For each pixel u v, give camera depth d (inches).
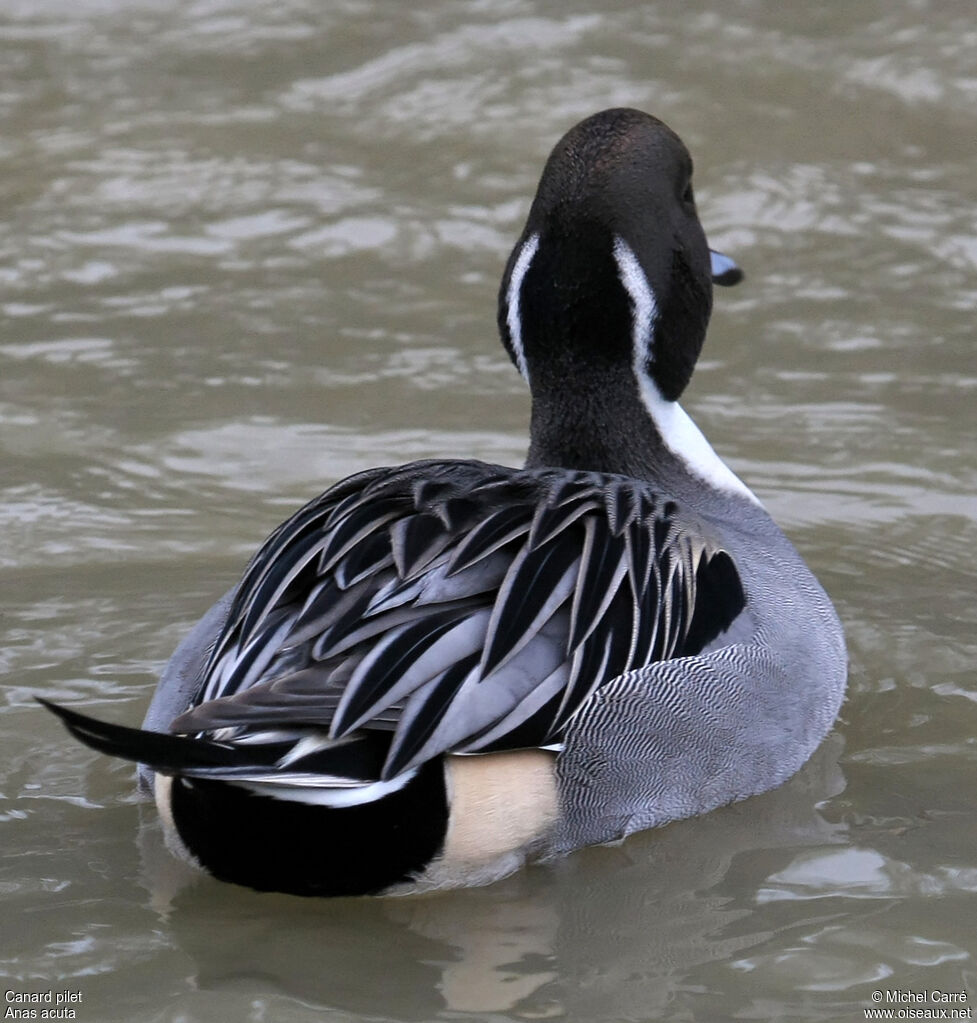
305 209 684.7
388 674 325.4
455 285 641.6
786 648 386.9
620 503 376.5
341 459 544.1
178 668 370.6
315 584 345.1
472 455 544.4
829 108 737.0
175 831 345.4
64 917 339.9
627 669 355.6
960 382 585.3
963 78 754.8
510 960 329.7
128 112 746.8
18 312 623.8
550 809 351.3
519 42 786.2
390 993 318.7
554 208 412.8
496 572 347.3
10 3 825.5
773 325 620.1
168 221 677.9
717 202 681.6
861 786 391.2
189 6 823.7
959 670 442.0
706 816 377.7
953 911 342.0
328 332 616.1
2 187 696.4
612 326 418.0
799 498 527.8
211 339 610.9
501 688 336.2
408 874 339.9
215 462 542.6
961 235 663.8
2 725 407.2
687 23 797.9
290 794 324.2
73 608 462.0
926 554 501.4
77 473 534.6
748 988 319.0
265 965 327.0
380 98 750.5
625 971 325.1
